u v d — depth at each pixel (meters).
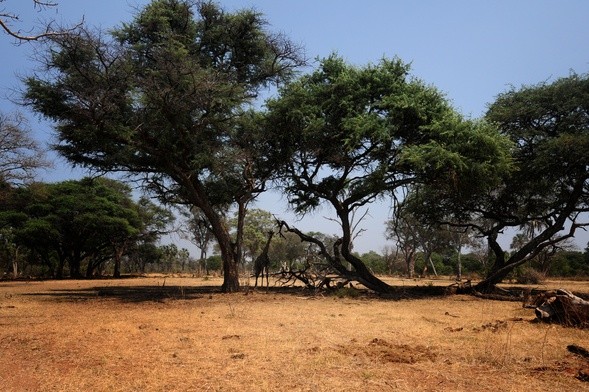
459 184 21.95
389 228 60.69
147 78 19.67
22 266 70.69
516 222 26.20
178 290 27.11
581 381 6.38
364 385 6.25
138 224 55.31
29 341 9.68
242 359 7.83
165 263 92.38
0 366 7.53
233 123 22.27
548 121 24.36
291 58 23.89
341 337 10.02
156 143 21.80
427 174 22.84
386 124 22.36
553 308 12.02
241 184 25.42
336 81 23.48
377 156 23.80
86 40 17.06
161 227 61.88
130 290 27.61
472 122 21.70
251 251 66.19
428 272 76.62
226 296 22.09
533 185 25.44
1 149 34.09
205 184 26.05
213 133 22.12
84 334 10.53
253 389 6.12
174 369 7.18
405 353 8.20
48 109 19.81
